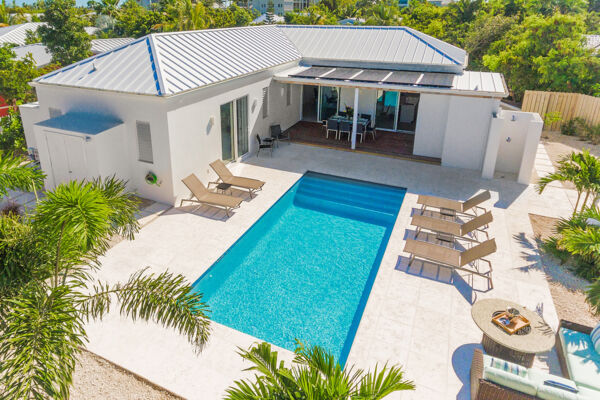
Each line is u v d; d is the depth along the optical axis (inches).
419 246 437.4
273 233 528.1
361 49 856.3
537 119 644.1
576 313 370.6
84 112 568.4
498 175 679.7
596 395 261.0
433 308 376.2
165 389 291.1
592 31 1761.8
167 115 504.7
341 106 904.9
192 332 253.0
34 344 205.8
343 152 763.4
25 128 661.9
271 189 611.5
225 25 2554.1
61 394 202.4
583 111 917.8
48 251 259.8
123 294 262.7
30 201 543.2
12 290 237.3
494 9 1961.1
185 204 563.2
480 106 657.0
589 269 424.2
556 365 315.6
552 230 511.8
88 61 597.0
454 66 766.5
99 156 511.8
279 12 5403.5
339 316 385.4
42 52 1503.4
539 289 403.2
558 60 1122.0
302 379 188.5
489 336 302.2
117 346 325.7
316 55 858.1
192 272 420.8
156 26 2016.5
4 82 960.9
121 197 305.9
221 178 597.9
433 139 735.7
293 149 774.5
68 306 238.7
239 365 313.4
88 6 2898.6
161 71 526.3
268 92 759.7
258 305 396.8
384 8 2316.7
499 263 445.1
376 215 576.1
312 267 458.6
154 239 476.4
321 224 553.0
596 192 459.5
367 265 465.1
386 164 713.0
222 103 615.5
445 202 538.0
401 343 335.6
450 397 288.5
